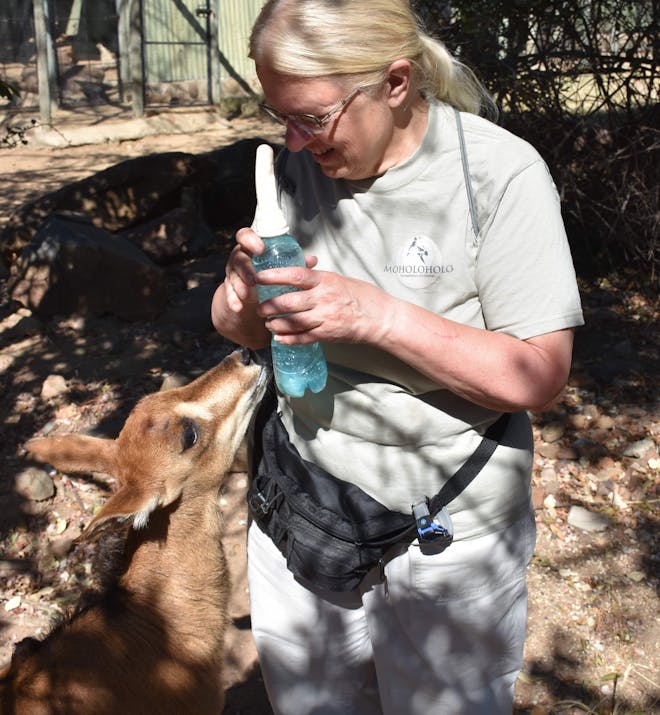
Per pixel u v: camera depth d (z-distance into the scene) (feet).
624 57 23.90
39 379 20.01
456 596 7.87
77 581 14.42
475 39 23.48
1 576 14.48
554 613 13.53
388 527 7.71
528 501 8.05
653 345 21.79
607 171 23.99
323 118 6.66
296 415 8.21
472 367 6.79
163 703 9.50
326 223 7.59
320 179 7.57
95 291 22.50
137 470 9.64
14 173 39.86
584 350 21.52
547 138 24.64
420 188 7.07
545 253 6.89
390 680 8.51
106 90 51.13
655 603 13.75
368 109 6.72
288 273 6.48
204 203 29.68
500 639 8.15
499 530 7.80
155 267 22.79
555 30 24.27
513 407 6.98
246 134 49.34
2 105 49.47
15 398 19.24
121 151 45.21
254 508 8.38
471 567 7.78
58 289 22.47
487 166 6.94
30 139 45.83
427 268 7.18
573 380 20.12
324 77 6.49
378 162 7.07
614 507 15.90
